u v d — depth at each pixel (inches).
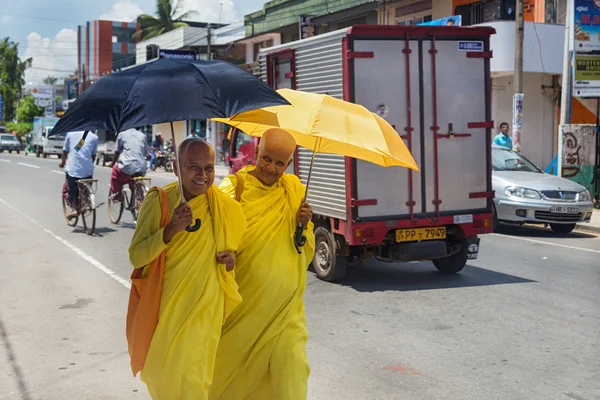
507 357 219.9
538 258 394.9
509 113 857.5
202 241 127.6
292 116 155.3
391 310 277.4
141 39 2369.6
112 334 244.1
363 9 1047.6
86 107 123.3
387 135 154.1
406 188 318.0
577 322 260.7
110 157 1413.6
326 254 330.3
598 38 648.4
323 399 184.2
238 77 128.0
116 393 189.2
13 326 253.1
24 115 2908.5
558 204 475.2
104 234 473.1
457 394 188.5
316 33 1170.0
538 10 858.8
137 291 132.0
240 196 138.3
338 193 318.3
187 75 123.9
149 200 130.0
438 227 327.3
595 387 194.2
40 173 1107.9
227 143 473.4
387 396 186.7
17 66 3572.8
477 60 328.5
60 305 283.4
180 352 124.5
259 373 137.7
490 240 466.6
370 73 309.3
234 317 137.4
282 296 137.9
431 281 332.5
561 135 644.1
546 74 868.0
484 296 301.3
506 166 529.7
